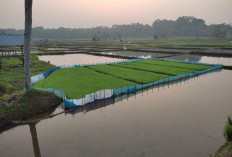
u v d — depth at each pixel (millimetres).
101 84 25703
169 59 55188
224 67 41438
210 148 12031
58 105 19031
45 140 12961
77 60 55250
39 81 27094
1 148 12234
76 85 24969
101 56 65312
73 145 12336
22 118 16172
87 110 18250
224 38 181000
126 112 17734
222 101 20688
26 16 16641
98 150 11766
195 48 85562
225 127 12984
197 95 22844
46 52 69500
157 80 27266
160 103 20109
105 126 14922
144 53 73375
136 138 13164
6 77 28469
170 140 12938
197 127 14789
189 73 32625
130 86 23844
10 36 43156
